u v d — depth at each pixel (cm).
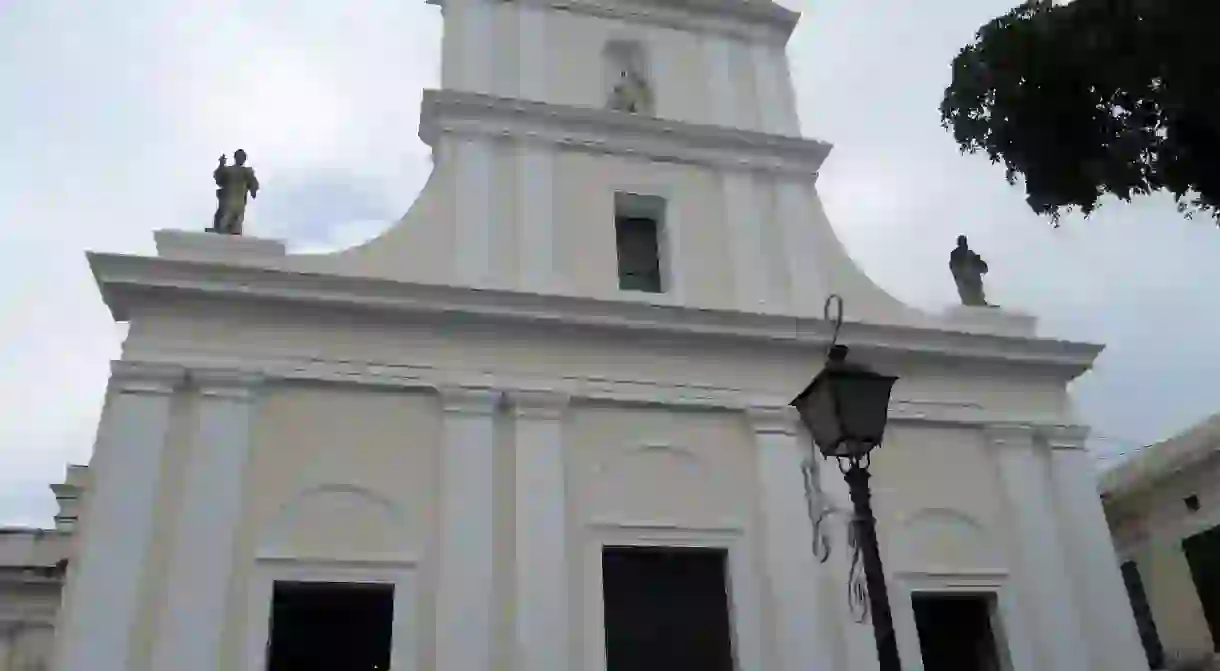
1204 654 1770
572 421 1343
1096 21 1037
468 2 1638
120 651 1066
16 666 1805
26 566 1864
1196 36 962
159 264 1221
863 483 769
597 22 1705
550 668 1177
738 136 1642
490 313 1332
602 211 1523
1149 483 1912
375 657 1176
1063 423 1582
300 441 1230
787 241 1602
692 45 1753
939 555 1433
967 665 1431
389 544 1204
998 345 1562
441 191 1452
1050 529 1494
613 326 1382
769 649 1286
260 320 1267
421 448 1268
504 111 1527
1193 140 1083
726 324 1430
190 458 1177
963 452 1522
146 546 1120
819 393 793
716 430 1406
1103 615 1448
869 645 1317
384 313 1302
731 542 1341
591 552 1273
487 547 1220
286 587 1163
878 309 1594
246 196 1406
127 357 1202
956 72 1169
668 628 1294
